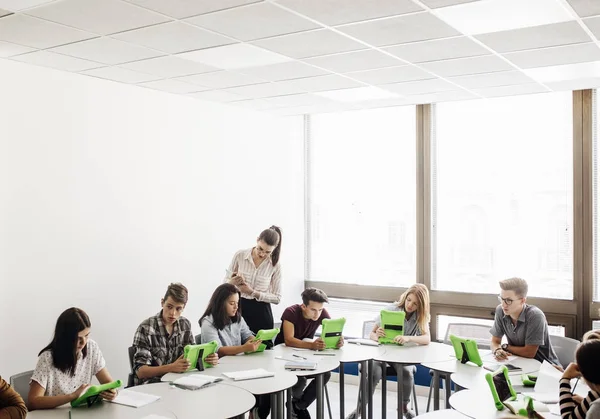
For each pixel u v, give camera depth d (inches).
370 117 269.0
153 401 128.8
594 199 217.6
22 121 176.2
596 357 108.0
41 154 181.2
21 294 176.1
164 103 220.4
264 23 140.8
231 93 223.8
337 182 279.1
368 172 269.9
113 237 202.4
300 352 180.9
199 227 234.2
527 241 231.5
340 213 278.2
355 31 147.2
